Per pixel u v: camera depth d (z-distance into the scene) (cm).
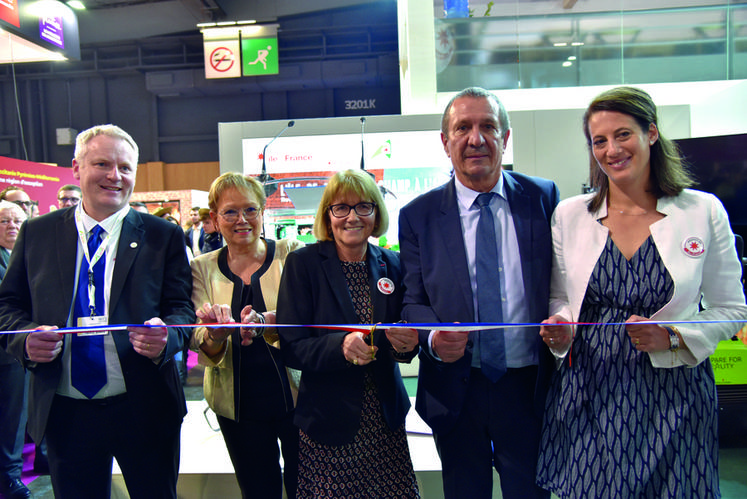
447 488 131
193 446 222
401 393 145
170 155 1198
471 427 128
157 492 138
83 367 131
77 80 1188
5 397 236
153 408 136
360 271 143
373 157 457
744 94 409
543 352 127
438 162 457
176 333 130
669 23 472
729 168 321
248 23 1008
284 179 444
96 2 1030
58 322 129
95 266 136
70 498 133
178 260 147
